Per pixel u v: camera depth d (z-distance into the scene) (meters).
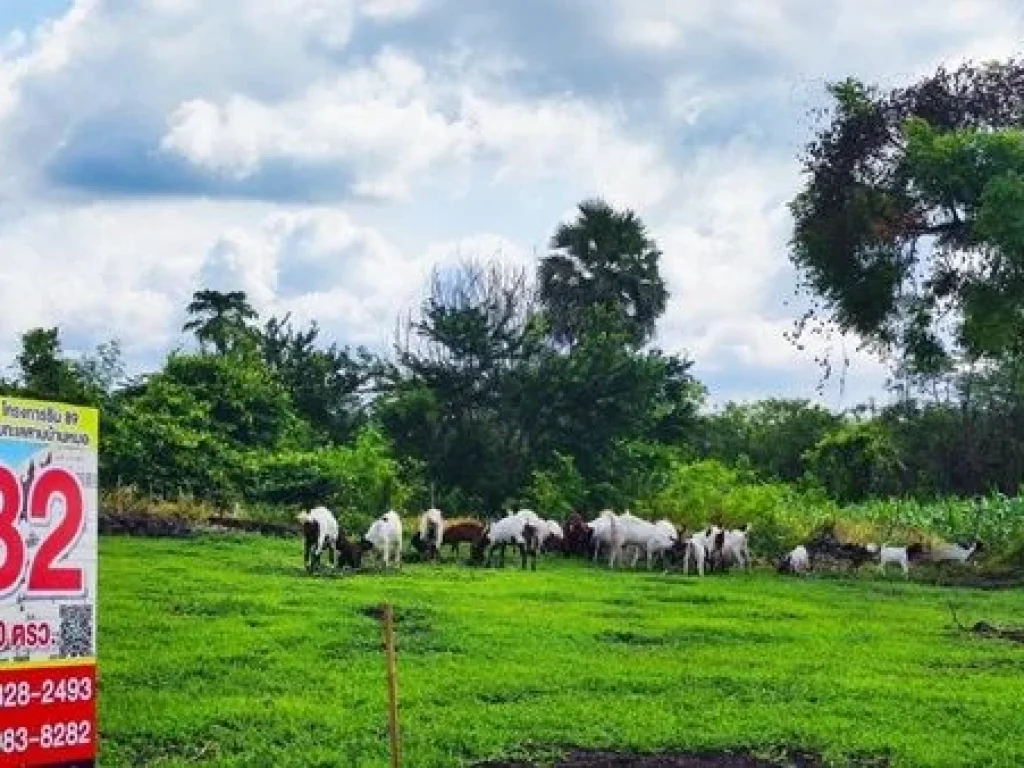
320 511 33.25
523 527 39.41
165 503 43.34
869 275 46.69
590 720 16.91
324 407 71.19
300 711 16.89
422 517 42.25
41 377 48.72
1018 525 47.59
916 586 37.75
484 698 18.12
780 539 47.03
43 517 9.43
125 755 15.07
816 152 47.41
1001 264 43.78
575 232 77.75
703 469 53.12
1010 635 26.19
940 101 47.03
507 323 67.06
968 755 15.76
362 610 25.39
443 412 63.53
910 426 71.06
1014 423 70.00
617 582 34.41
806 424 82.06
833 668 21.23
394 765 13.24
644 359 63.47
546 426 62.78
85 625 9.70
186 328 78.12
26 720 9.31
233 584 28.25
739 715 17.42
